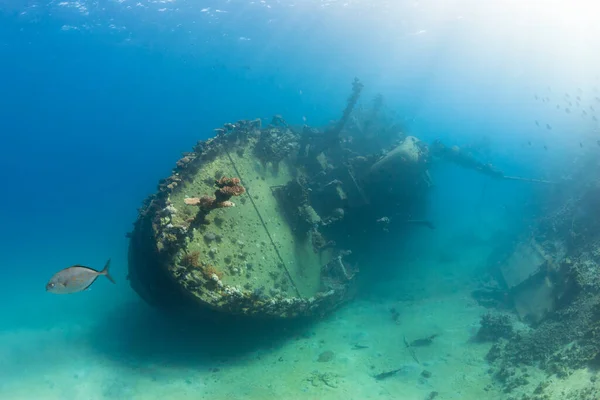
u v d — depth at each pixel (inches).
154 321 497.7
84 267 227.1
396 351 418.9
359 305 544.7
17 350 448.8
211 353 418.9
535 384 301.3
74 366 407.2
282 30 2304.4
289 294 423.8
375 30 2395.4
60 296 642.2
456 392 336.8
